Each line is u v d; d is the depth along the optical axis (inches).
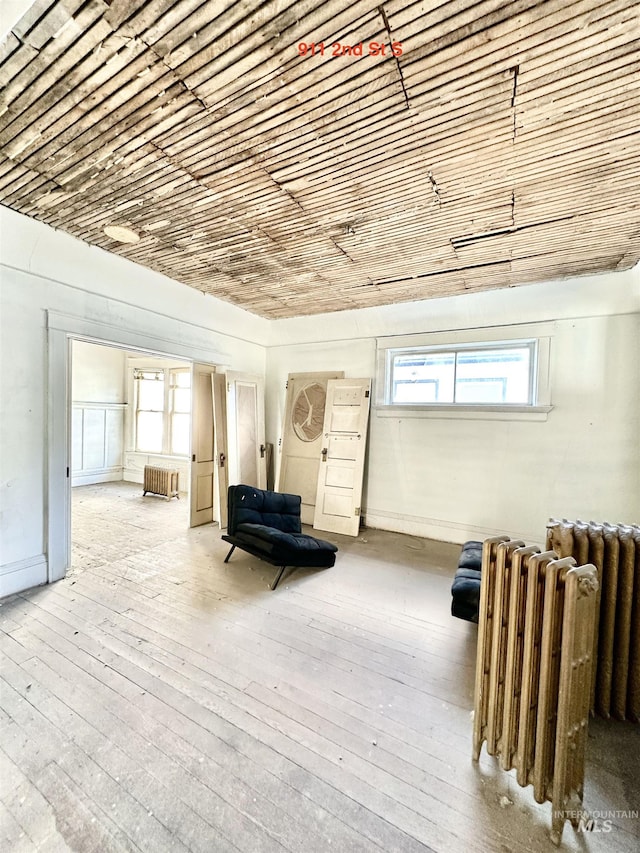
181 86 57.6
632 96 56.4
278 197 88.5
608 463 134.1
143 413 289.4
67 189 87.2
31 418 111.7
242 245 114.8
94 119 65.1
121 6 46.3
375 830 48.1
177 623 94.4
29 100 61.2
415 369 174.1
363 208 92.2
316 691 72.4
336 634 91.7
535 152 70.1
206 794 51.9
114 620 95.2
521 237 104.0
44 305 113.7
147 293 143.4
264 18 47.0
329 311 184.5
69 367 121.6
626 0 43.2
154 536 163.3
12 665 77.5
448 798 52.4
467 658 83.7
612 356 132.7
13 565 108.3
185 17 47.3
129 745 59.2
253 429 197.0
